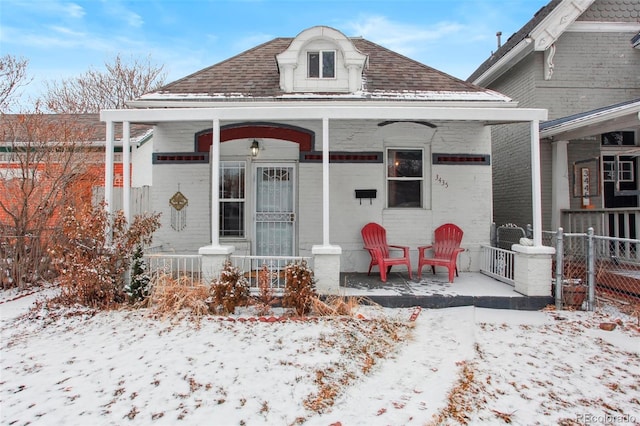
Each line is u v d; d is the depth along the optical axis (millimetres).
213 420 2957
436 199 7719
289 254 7777
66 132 8344
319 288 5918
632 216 6965
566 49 9289
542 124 8859
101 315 5328
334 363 3916
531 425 2906
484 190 7754
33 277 6992
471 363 3941
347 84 7516
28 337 4602
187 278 5918
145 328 4863
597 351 4230
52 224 7660
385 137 7660
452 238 7273
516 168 9508
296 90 7516
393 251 7656
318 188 7629
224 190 7789
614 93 9281
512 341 4527
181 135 7668
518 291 6039
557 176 8633
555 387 3459
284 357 4043
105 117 6125
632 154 8359
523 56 9461
